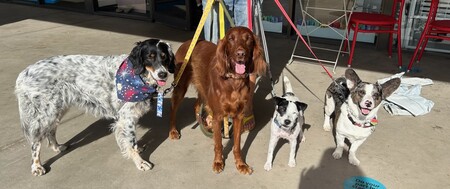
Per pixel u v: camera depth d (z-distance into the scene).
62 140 3.48
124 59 3.04
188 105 4.25
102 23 7.88
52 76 2.82
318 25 6.68
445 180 2.97
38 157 2.95
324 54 5.98
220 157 3.07
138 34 7.05
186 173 3.04
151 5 7.89
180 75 3.31
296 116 2.91
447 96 4.46
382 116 3.98
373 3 6.23
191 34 7.05
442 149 3.38
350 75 3.01
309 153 3.32
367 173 3.05
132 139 3.03
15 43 6.44
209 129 3.54
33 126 2.81
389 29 5.68
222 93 2.88
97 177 2.96
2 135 3.54
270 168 3.08
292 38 6.85
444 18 5.88
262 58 2.97
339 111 3.30
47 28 7.47
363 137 3.04
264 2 6.95
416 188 2.88
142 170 3.05
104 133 3.62
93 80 2.96
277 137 3.02
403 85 4.59
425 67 5.41
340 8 6.41
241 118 3.01
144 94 2.94
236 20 3.97
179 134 3.61
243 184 2.91
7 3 9.93
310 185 2.90
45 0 9.49
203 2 4.02
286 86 3.59
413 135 3.61
